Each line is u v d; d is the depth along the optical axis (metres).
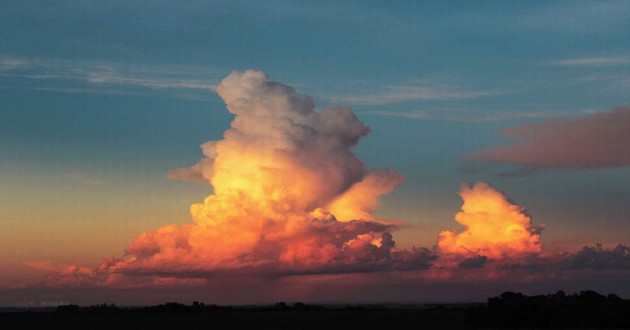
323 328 135.25
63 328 139.88
